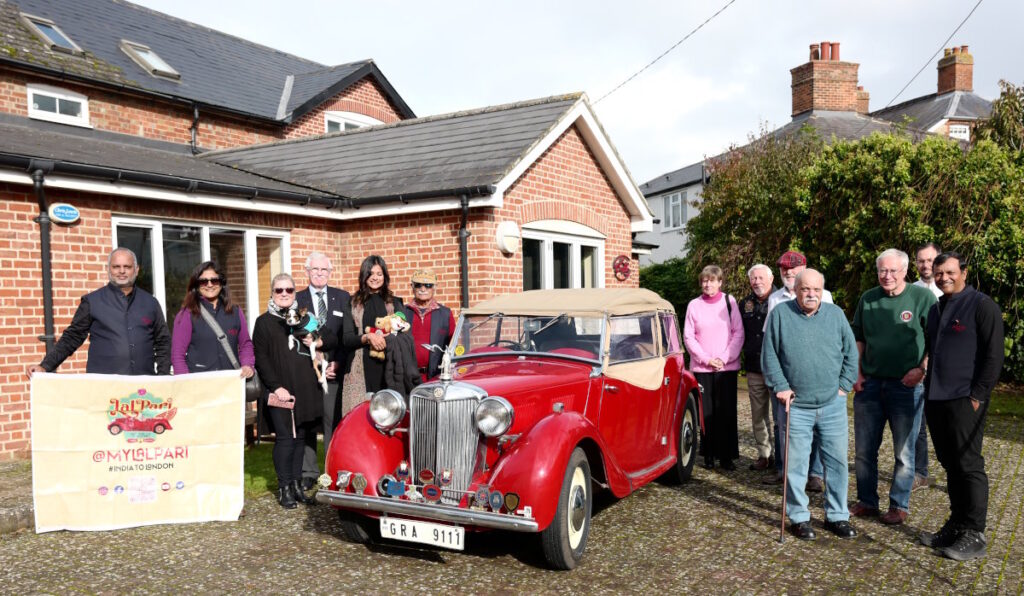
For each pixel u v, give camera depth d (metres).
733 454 6.96
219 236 9.15
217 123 14.28
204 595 4.05
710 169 20.83
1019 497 5.88
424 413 4.54
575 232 11.02
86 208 7.75
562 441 4.29
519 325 5.66
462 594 4.06
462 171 9.45
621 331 5.62
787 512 5.18
